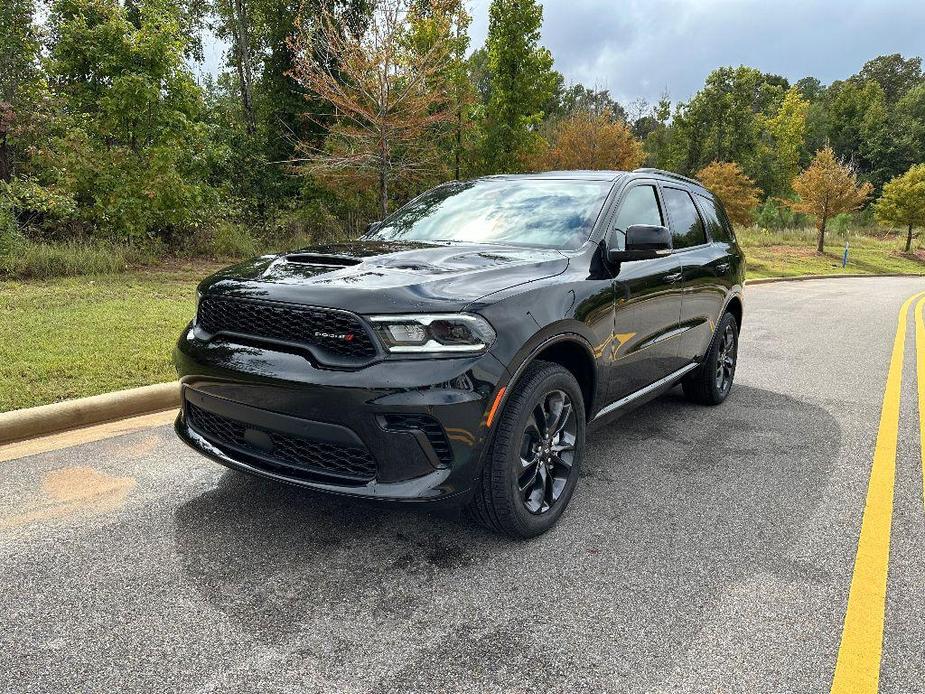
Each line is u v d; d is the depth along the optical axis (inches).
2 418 160.6
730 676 82.0
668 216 172.9
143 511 124.9
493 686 79.3
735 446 172.9
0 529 116.7
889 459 164.6
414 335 96.3
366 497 98.1
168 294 341.1
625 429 186.4
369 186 566.9
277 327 103.7
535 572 106.3
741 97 1907.0
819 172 1312.7
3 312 277.7
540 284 115.0
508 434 106.7
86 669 80.7
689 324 176.4
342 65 474.3
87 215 449.4
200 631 89.0
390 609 95.1
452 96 501.4
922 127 3002.0
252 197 639.8
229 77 781.3
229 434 114.3
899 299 635.5
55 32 464.1
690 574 106.9
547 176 165.0
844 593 102.0
